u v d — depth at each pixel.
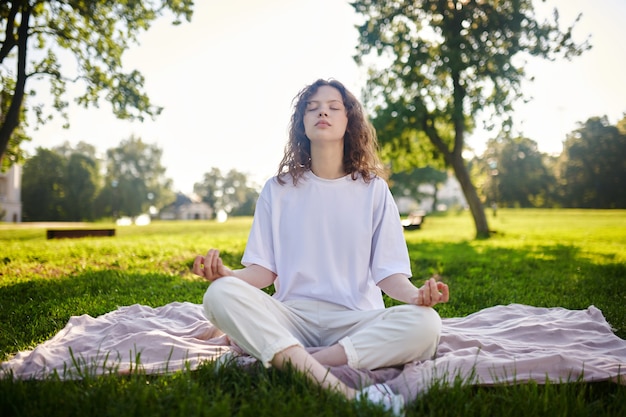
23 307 4.28
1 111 13.92
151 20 13.75
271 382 2.06
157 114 14.28
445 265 7.83
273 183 2.80
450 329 3.22
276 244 2.68
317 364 2.07
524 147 51.31
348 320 2.46
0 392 1.88
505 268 7.52
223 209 92.50
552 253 10.19
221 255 9.10
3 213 43.12
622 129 44.00
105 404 1.83
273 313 2.34
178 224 31.55
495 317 3.61
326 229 2.65
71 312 4.07
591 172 44.88
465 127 18.19
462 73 16.23
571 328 3.17
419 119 16.95
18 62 11.95
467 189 17.36
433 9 15.84
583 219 28.06
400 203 67.81
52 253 9.06
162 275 6.46
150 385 2.05
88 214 58.72
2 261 8.00
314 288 2.58
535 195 50.81
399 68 16.55
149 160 66.81
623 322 3.71
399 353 2.22
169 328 3.11
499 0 15.71
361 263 2.65
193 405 1.77
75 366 2.16
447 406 1.88
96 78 13.93
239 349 2.64
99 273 6.42
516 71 15.59
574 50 15.37
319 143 2.74
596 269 7.25
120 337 2.85
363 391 1.99
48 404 1.84
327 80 2.85
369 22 16.56
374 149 2.93
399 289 2.51
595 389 2.23
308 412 1.73
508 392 2.05
